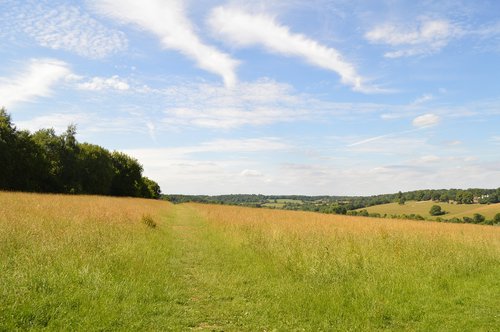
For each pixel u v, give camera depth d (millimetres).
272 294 8359
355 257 11109
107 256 9125
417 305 7867
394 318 7176
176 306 7191
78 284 7117
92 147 69000
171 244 14531
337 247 12820
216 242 15922
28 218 13102
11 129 46812
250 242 14477
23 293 6203
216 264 11531
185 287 8680
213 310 7191
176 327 6070
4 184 45344
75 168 59875
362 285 8891
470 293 8891
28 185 48219
